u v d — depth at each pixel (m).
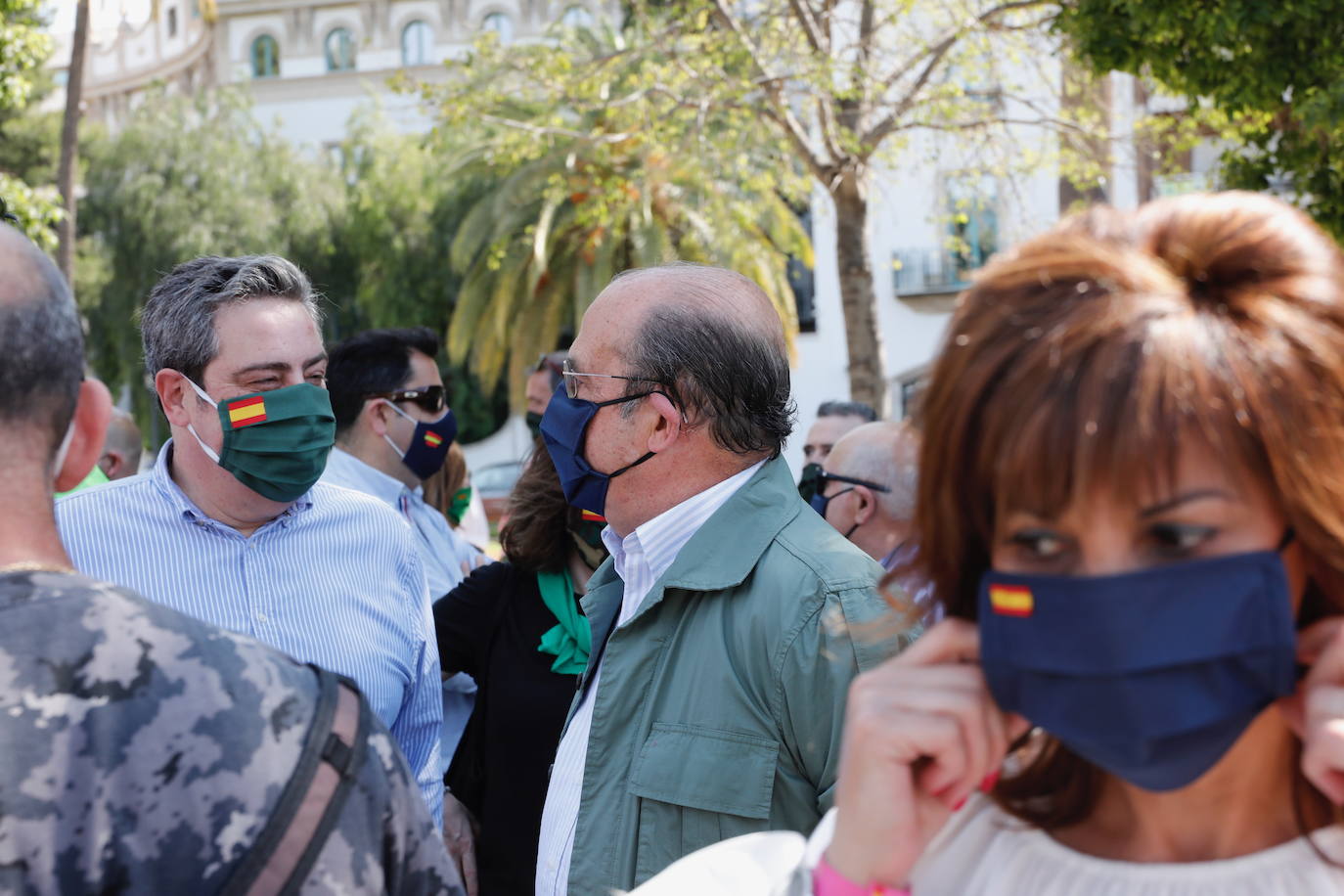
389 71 28.22
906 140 11.29
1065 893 0.98
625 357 2.12
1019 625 0.85
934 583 0.98
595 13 17.02
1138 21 6.82
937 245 21.48
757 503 2.09
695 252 16.59
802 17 10.49
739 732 1.91
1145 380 0.81
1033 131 13.45
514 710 2.80
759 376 2.13
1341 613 0.89
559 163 16.56
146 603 1.13
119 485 2.50
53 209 9.64
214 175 24.67
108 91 37.09
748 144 11.37
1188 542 0.83
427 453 3.87
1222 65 6.89
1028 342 0.86
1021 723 0.96
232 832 1.05
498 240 17.72
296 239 25.34
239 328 2.45
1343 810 0.93
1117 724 0.82
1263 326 0.83
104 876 1.01
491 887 2.78
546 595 2.86
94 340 25.28
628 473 2.14
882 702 0.95
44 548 1.14
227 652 1.13
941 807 0.96
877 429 3.40
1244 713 0.83
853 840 0.95
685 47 10.59
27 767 1.00
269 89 31.38
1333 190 7.22
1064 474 0.83
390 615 2.60
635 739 1.99
